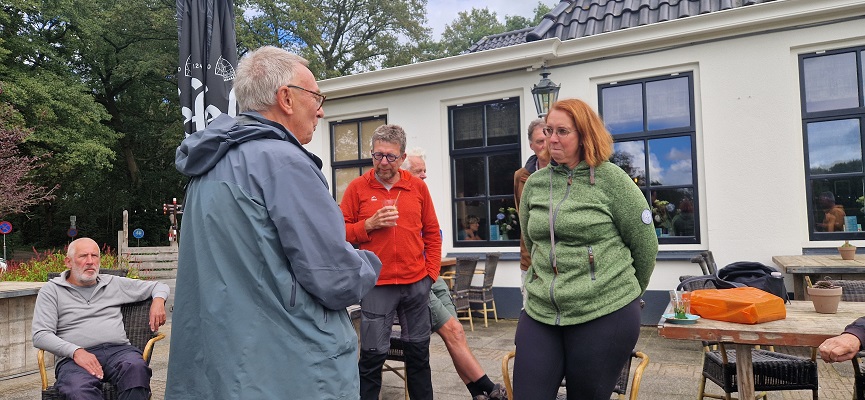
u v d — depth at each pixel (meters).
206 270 1.52
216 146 1.60
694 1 6.70
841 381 4.04
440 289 3.51
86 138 18.38
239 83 1.70
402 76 7.70
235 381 1.46
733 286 3.13
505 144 7.32
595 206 2.10
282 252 1.54
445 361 5.00
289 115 1.71
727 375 2.74
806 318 2.47
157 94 24.89
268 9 22.00
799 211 5.83
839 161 5.77
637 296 2.11
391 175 3.12
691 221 6.32
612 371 2.06
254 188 1.53
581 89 6.81
